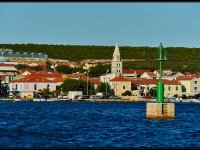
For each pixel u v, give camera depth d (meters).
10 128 154.38
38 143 117.81
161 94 175.00
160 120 173.62
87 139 125.62
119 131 144.25
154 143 118.56
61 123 175.88
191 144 117.06
